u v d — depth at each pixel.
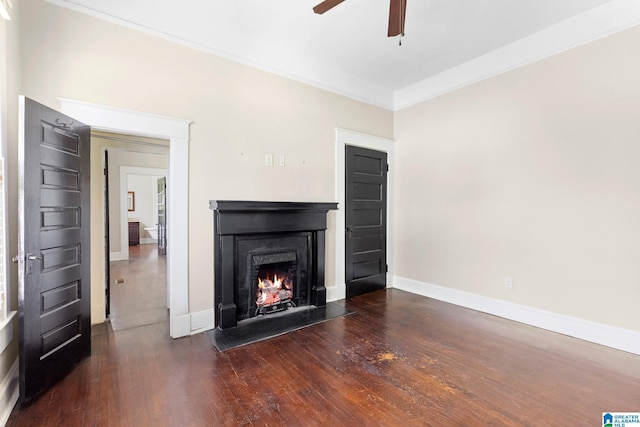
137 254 7.58
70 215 2.19
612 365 2.29
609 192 2.60
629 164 2.50
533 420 1.69
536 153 3.04
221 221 2.88
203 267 2.97
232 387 2.00
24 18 2.17
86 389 1.96
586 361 2.35
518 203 3.19
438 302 3.84
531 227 3.09
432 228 4.05
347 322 3.16
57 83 2.29
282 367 2.26
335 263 3.94
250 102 3.23
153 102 2.68
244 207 2.94
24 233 1.80
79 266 2.29
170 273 2.83
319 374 2.16
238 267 3.09
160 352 2.49
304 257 3.56
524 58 3.12
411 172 4.33
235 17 2.79
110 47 2.49
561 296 2.88
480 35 3.06
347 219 4.06
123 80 2.54
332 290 3.91
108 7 2.47
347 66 3.77
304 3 2.59
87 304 2.38
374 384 2.04
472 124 3.59
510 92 3.24
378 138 4.35
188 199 2.87
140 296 4.05
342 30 3.01
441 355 2.45
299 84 3.59
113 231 6.64
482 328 3.00
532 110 3.07
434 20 2.81
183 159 2.83
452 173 3.81
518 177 3.19
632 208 2.48
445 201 3.89
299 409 1.78
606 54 2.60
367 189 4.28
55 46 2.28
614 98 2.56
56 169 2.06
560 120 2.88
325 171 3.83
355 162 4.14
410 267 4.35
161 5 2.60
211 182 3.00
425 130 4.13
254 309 3.20
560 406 1.81
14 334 1.93
